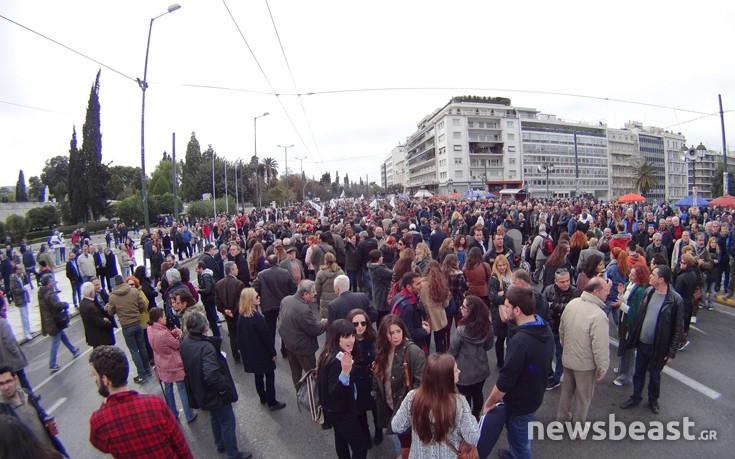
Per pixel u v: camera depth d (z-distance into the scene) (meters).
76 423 5.60
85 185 47.59
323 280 7.03
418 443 2.78
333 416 3.67
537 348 3.50
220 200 51.59
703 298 9.17
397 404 3.77
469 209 24.92
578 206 22.88
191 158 74.25
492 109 88.31
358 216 25.73
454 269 6.12
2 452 2.11
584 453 4.20
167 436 2.83
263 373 5.45
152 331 5.15
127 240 18.22
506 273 5.93
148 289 7.52
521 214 18.44
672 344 4.70
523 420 3.63
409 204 38.97
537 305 5.28
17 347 5.89
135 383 6.62
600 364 4.15
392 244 9.84
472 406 4.53
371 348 4.21
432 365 2.71
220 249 10.17
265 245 14.87
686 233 9.09
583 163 100.31
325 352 3.76
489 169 86.56
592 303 4.27
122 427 2.73
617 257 6.85
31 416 3.42
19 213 47.50
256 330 5.32
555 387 5.63
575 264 9.84
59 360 8.20
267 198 77.12
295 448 4.59
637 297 4.98
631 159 107.19
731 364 6.10
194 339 4.25
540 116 100.75
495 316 5.92
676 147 128.88
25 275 16.47
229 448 4.32
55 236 23.28
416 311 5.07
